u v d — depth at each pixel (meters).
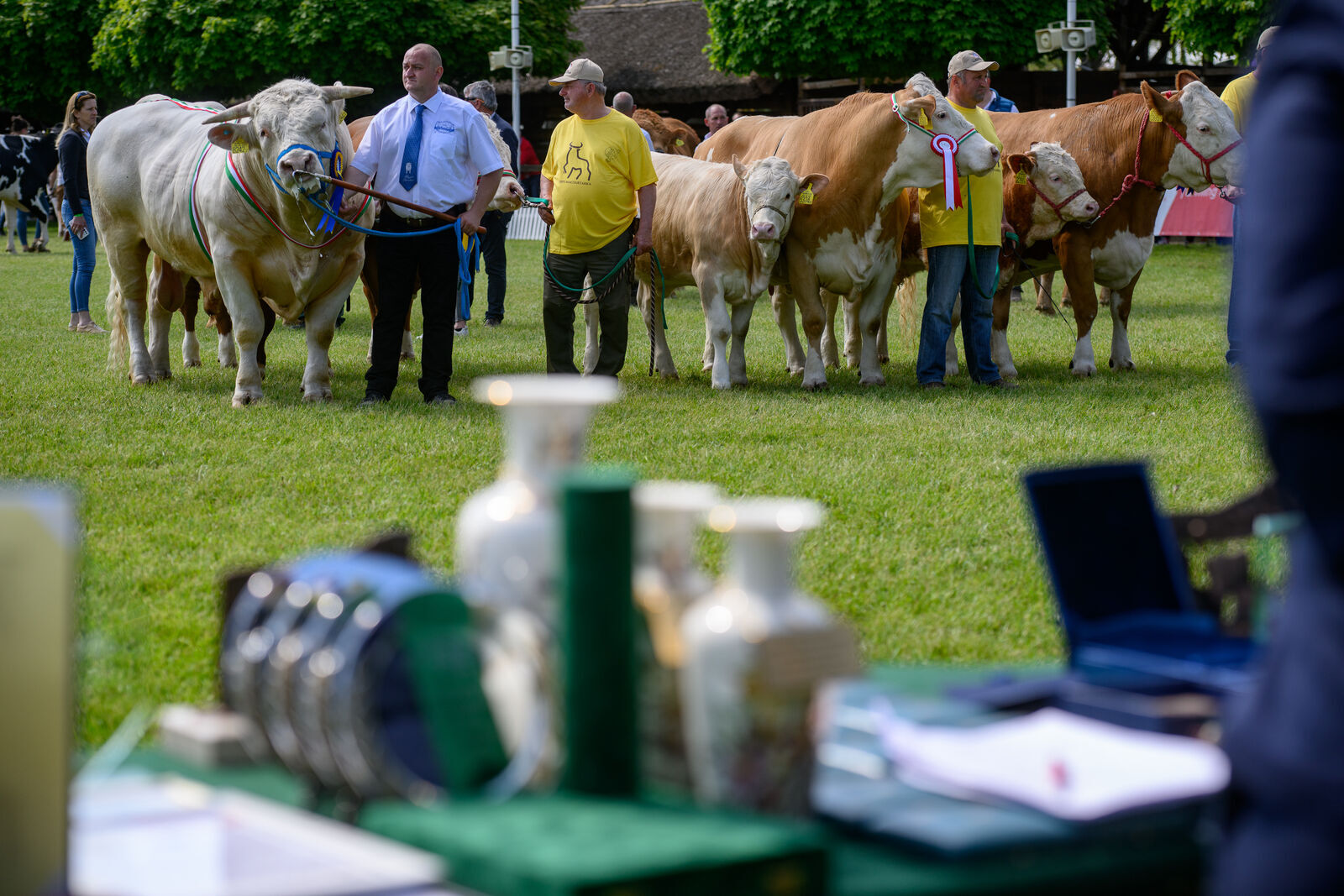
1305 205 1.13
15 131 31.48
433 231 8.41
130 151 9.37
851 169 9.48
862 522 5.64
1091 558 2.15
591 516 1.31
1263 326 1.14
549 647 1.38
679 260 10.09
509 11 37.19
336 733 1.38
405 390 9.54
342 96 8.27
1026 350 12.21
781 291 10.66
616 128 9.24
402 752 1.39
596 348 10.34
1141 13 37.00
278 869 1.27
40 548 1.24
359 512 5.77
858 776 1.63
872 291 9.88
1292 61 1.18
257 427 7.82
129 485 6.28
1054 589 2.10
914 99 9.29
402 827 1.30
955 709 1.88
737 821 1.29
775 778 1.37
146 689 3.66
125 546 5.18
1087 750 1.64
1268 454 1.17
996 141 9.80
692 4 43.03
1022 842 1.40
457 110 8.48
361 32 34.94
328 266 8.70
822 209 9.53
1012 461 6.92
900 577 4.84
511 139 13.70
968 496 6.09
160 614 4.34
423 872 1.24
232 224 8.45
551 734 1.36
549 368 9.69
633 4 43.69
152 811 1.43
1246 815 1.25
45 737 1.24
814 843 1.25
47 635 1.24
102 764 1.69
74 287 13.46
